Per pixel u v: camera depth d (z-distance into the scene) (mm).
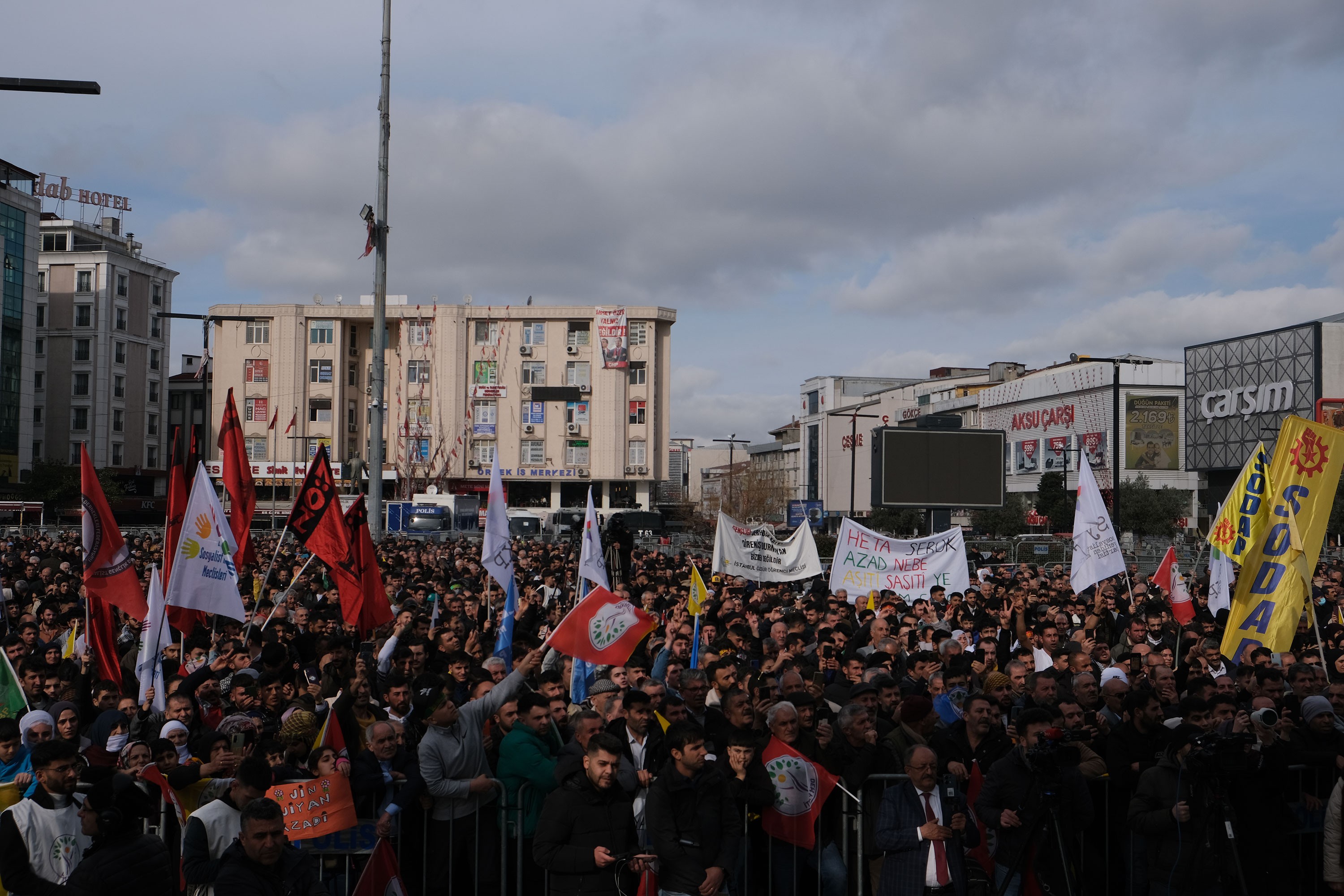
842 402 136125
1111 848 8359
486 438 88000
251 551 16406
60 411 90875
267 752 7320
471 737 7609
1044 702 9094
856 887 7781
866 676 9484
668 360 90812
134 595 11414
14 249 80625
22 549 30469
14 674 8883
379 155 28812
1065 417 94562
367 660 9984
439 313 87562
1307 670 10070
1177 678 11648
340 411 87000
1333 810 7730
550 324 88625
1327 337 74875
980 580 24297
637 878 6992
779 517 107688
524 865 7641
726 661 9180
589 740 6918
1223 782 7492
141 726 9195
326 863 7258
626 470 88562
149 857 5949
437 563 27844
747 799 7309
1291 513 11484
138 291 95125
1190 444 85625
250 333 87000
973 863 7707
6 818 6215
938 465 37000
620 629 9211
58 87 11508
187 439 14906
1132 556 42125
